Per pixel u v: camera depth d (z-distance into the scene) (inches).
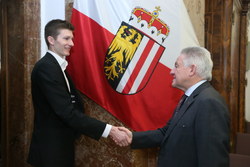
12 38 96.0
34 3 95.7
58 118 73.8
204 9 120.6
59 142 73.3
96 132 73.0
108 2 82.8
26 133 97.0
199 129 52.2
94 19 82.5
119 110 82.5
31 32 95.7
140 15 83.7
